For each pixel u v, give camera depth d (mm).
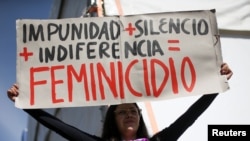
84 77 7609
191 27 7887
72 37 7793
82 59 7691
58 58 7703
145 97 7527
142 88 7570
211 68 7707
